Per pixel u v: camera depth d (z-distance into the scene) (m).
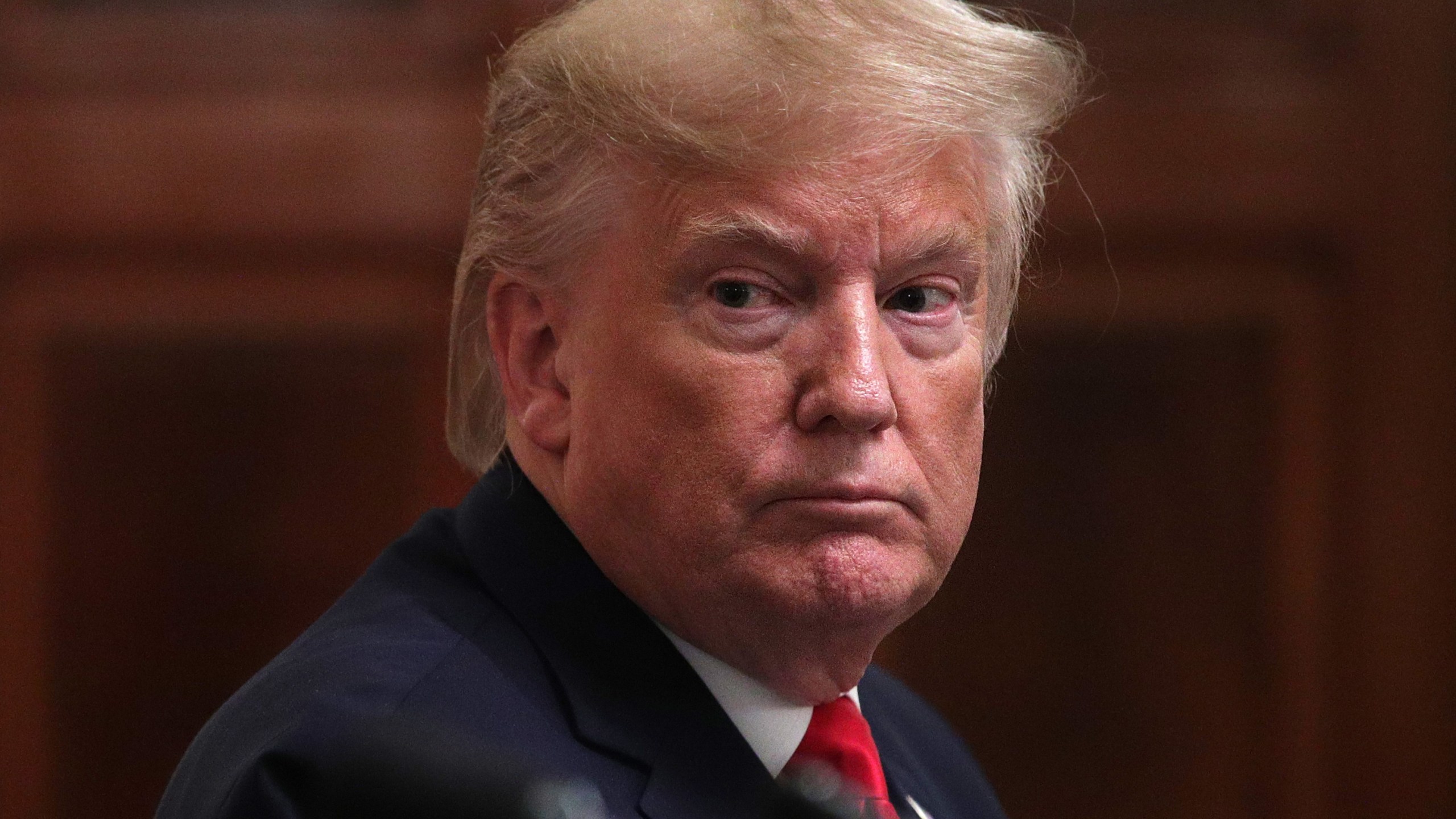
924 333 5.04
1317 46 15.20
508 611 5.12
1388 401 15.24
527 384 5.31
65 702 15.05
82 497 15.11
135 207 14.87
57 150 14.87
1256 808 15.18
